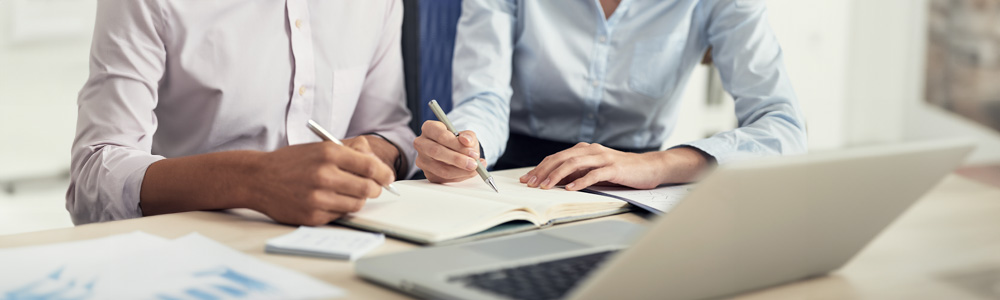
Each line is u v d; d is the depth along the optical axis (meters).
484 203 0.76
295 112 1.26
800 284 0.55
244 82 1.19
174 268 0.56
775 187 0.47
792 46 3.58
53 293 0.51
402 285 0.52
